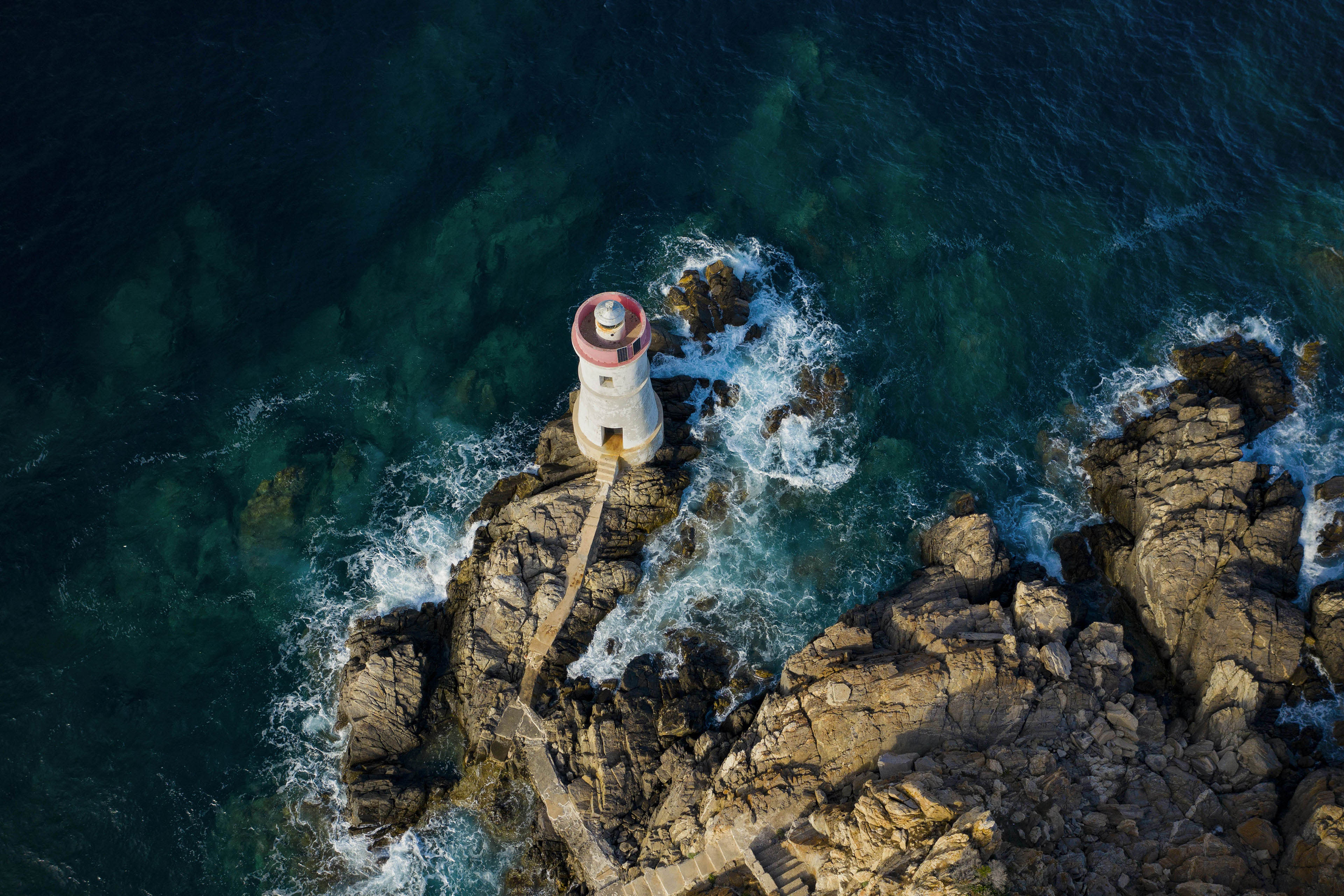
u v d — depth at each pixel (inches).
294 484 1946.4
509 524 1861.5
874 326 2137.1
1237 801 1419.8
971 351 2102.6
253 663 1790.1
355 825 1622.8
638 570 1824.6
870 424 2032.5
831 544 1908.2
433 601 1852.9
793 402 2041.1
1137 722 1512.1
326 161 2266.2
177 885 1598.2
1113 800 1421.0
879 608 1733.5
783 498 1948.8
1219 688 1568.7
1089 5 2539.4
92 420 1967.3
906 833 1332.4
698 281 2148.1
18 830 1614.2
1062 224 2233.0
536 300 2154.3
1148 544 1739.7
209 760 1701.5
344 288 2144.4
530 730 1656.0
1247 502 1756.9
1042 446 2003.0
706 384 2046.0
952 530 1814.7
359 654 1753.2
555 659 1727.4
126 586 1834.4
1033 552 1887.3
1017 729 1503.4
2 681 1731.1
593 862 1540.4
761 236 2226.9
